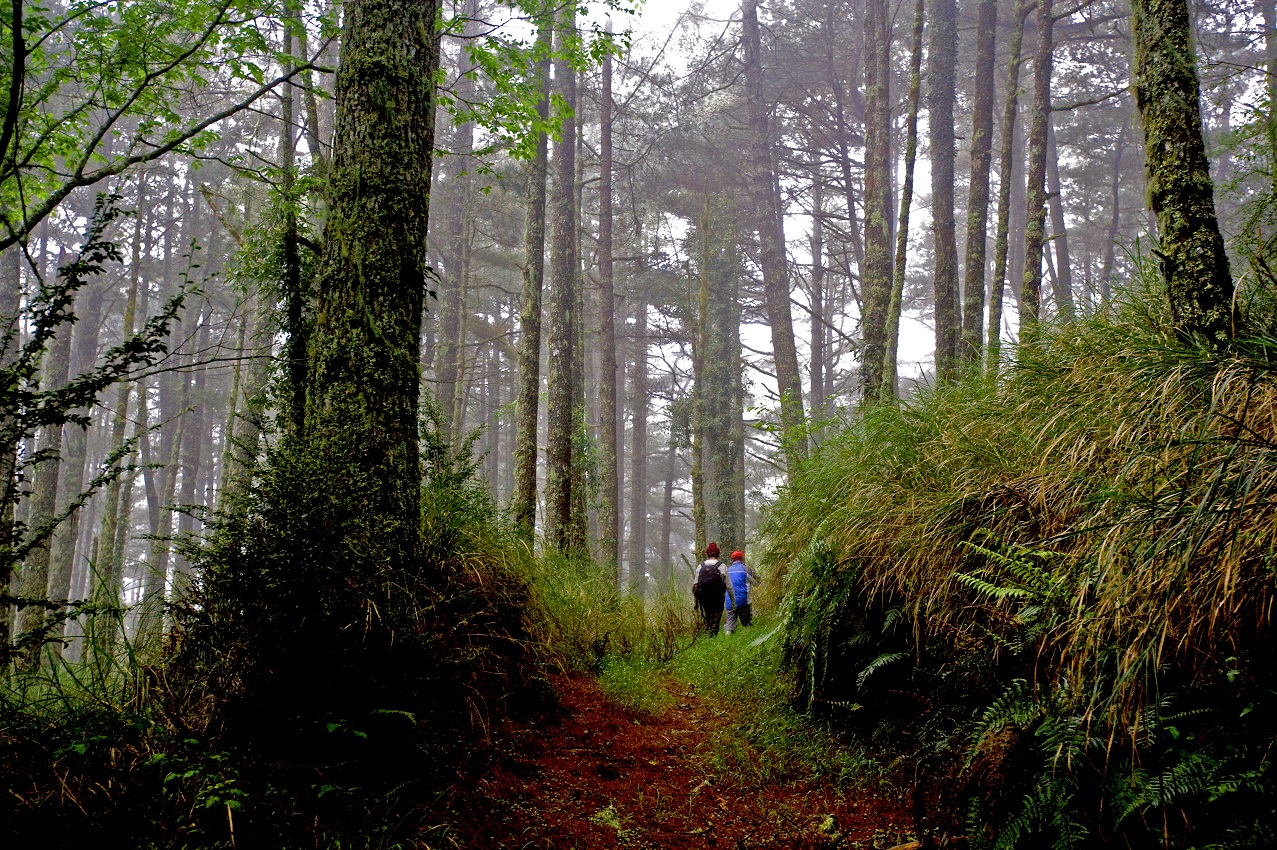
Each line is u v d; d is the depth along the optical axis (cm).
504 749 400
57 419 288
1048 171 2458
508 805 349
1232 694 232
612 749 461
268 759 303
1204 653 235
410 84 440
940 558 398
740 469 2191
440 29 670
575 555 1048
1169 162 365
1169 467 288
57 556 1675
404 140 433
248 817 256
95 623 328
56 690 305
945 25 1473
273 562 324
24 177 627
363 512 381
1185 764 220
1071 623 268
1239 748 218
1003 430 446
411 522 415
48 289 301
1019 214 2617
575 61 755
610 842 341
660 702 588
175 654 340
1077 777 253
